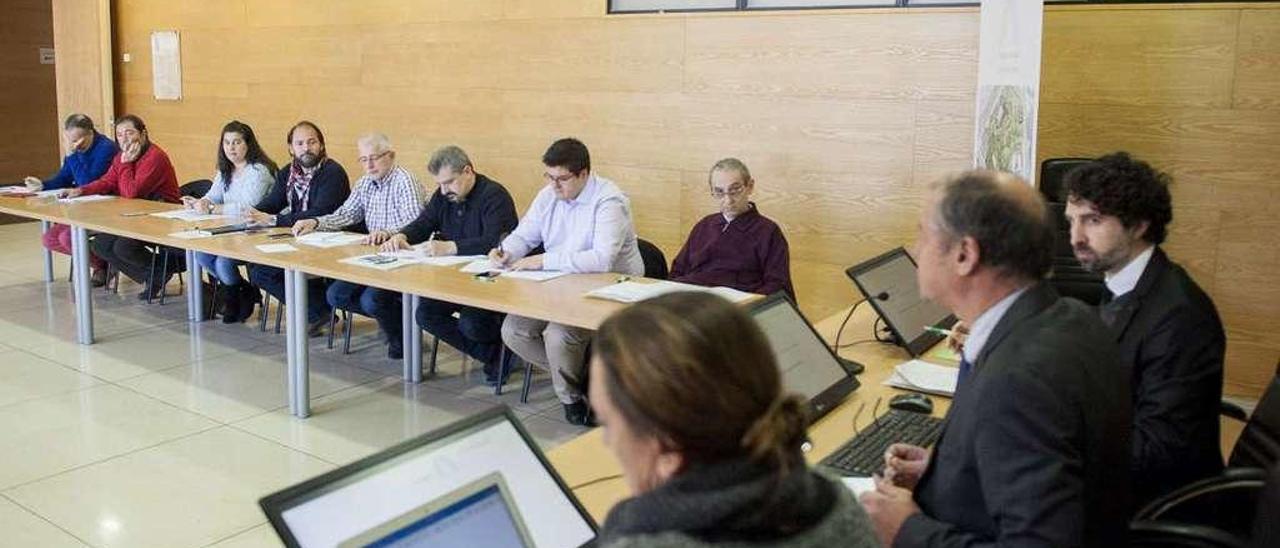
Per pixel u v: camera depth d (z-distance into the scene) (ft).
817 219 16.56
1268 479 4.66
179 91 25.29
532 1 19.08
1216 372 6.52
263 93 23.58
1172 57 13.50
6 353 15.62
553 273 12.53
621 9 18.24
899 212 15.78
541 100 19.26
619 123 18.37
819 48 16.11
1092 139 14.16
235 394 13.87
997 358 4.57
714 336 2.79
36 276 21.53
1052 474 4.22
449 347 16.43
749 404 2.75
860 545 2.87
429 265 12.97
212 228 15.79
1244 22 13.01
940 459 4.85
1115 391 4.59
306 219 16.20
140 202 18.84
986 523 4.56
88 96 26.61
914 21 15.21
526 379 13.70
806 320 7.85
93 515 10.07
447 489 4.40
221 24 24.04
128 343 16.35
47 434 12.23
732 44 16.90
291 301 12.89
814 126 16.34
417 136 21.20
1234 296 13.61
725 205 13.14
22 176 29.14
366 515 4.13
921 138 15.40
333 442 12.16
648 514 2.72
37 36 28.96
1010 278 4.75
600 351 2.91
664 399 2.72
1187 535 5.99
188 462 11.46
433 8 20.48
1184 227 13.78
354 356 15.81
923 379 8.07
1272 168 13.12
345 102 22.21
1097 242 6.91
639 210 18.39
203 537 9.65
